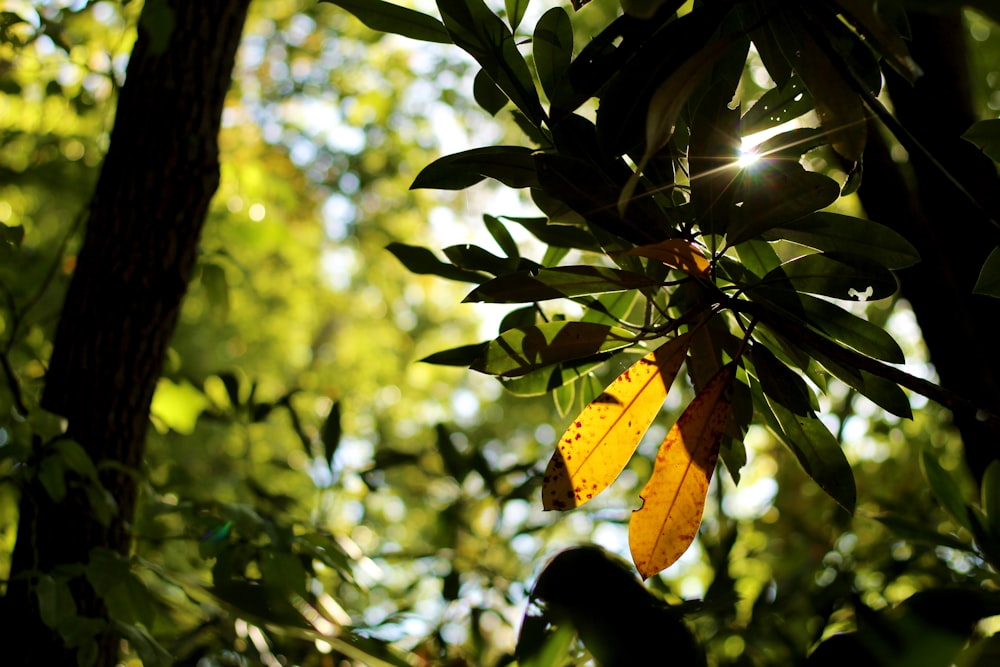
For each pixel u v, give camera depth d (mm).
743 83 3410
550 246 1425
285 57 5383
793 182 1128
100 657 1688
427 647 1805
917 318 1587
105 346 1798
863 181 1599
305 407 7020
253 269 7023
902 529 1418
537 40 1223
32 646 1663
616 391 1148
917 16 1527
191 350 7137
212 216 3955
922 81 1522
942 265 1557
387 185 6676
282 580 1617
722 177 1152
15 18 1811
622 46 1166
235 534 1679
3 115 3541
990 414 1078
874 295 1176
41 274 2529
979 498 1551
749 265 1240
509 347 1198
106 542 1719
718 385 1128
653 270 1291
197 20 1931
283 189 3766
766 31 1188
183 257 1896
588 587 1053
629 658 1033
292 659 1761
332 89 5430
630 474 3047
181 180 1879
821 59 1121
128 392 1804
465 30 1221
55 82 2455
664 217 1170
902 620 1007
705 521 2289
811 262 1180
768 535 2768
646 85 1153
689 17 1146
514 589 2061
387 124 5707
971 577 1668
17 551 1713
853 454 3133
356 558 1843
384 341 9234
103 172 1893
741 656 1562
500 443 6637
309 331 8930
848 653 1015
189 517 1663
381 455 2184
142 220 1847
